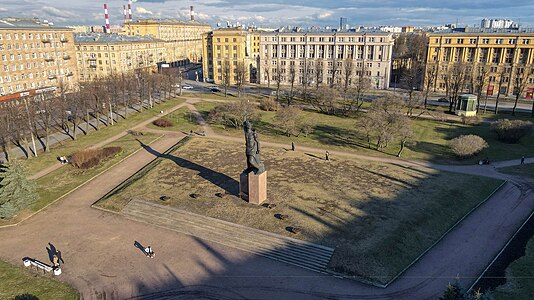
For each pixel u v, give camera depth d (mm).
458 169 75188
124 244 50938
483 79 130750
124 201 61500
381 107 105375
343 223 53781
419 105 127312
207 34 190500
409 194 62906
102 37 189750
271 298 41000
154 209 58719
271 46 180500
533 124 99688
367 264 45719
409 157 81938
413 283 43375
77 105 101312
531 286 42156
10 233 53719
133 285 43094
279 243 49719
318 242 49438
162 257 48125
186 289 42406
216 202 60156
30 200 58094
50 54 141875
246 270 45562
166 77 147500
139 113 122938
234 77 185750
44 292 41969
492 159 81000
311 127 101688
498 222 56156
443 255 48375
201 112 125312
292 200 60656
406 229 52469
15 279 44031
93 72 183250
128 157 83625
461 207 59938
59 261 47344
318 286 42844
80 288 42688
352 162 78250
